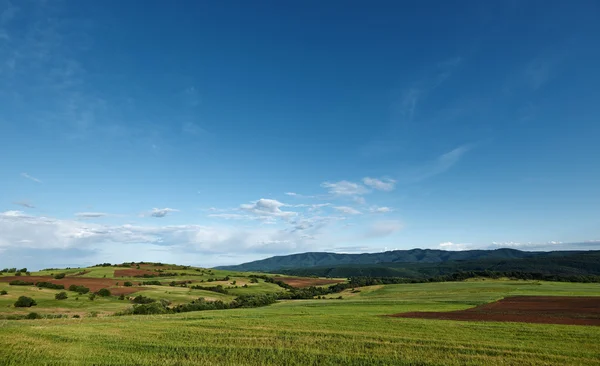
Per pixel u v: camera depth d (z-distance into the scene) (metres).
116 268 160.12
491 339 31.56
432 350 27.45
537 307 59.28
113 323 43.81
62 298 85.69
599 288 99.31
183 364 23.83
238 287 135.00
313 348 28.42
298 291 130.88
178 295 104.00
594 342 30.28
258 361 24.81
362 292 122.62
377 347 28.67
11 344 29.05
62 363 23.98
